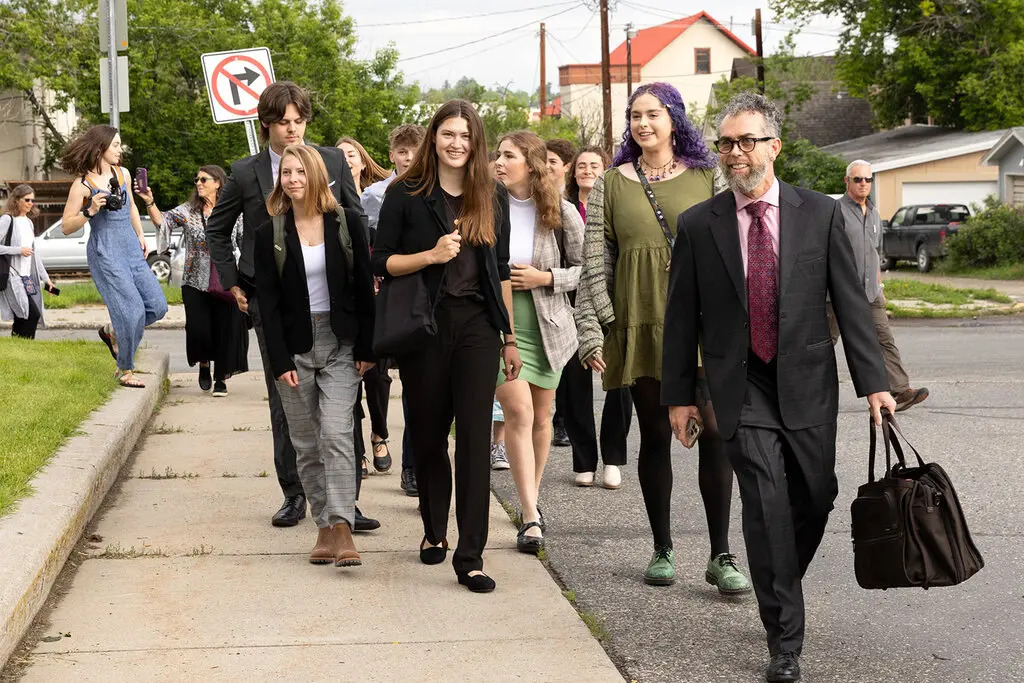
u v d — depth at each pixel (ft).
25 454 20.22
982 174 125.59
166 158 134.21
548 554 19.27
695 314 14.79
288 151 17.63
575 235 20.25
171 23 132.57
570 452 28.14
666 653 14.75
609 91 135.95
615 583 17.74
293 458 20.57
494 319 17.11
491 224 17.01
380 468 25.08
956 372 41.50
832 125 173.99
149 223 98.99
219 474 24.32
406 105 150.00
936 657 14.66
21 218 39.17
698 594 17.20
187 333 34.27
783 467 14.14
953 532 13.57
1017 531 20.52
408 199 17.04
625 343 17.57
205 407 32.63
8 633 13.74
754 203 14.38
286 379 17.75
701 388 16.75
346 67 145.07
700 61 263.90
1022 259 102.53
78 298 72.38
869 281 31.63
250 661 14.21
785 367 14.07
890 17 146.61
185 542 19.34
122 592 16.74
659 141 17.52
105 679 13.60
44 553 15.80
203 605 16.26
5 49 127.65
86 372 31.04
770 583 13.89
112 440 23.07
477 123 16.93
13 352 33.81
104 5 38.88
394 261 16.89
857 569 13.83
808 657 14.70
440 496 18.19
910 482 13.56
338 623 15.58
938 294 78.13
